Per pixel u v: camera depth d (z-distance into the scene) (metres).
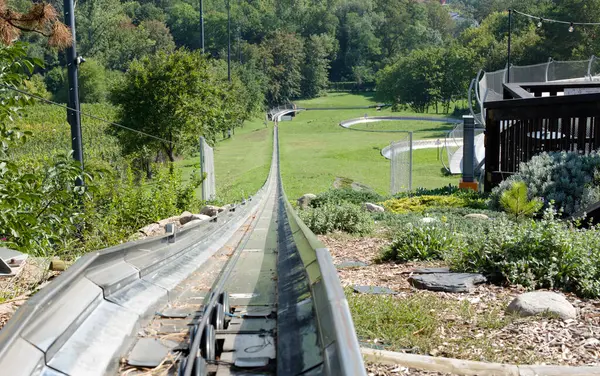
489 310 7.02
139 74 43.22
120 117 43.91
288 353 4.03
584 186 17.00
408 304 7.07
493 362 5.15
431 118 132.12
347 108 182.75
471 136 26.41
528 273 8.42
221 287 6.67
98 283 4.84
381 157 74.00
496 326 6.33
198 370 3.85
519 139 22.48
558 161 18.64
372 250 13.18
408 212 21.09
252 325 5.29
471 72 135.75
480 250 9.48
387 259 11.62
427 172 53.25
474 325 6.43
